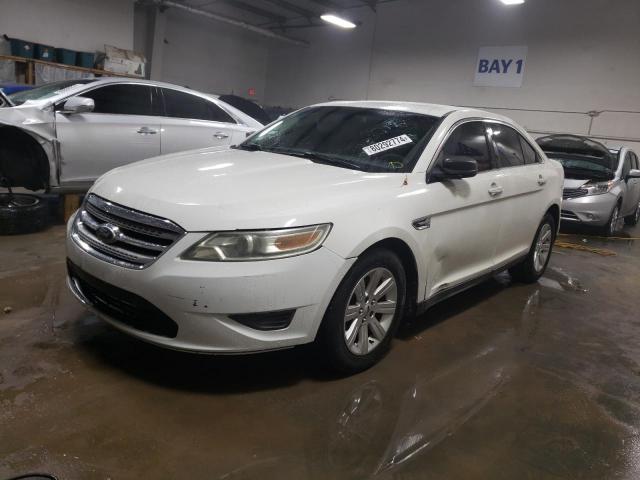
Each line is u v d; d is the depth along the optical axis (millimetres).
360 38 16531
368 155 3082
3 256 4102
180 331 2215
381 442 2168
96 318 3055
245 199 2326
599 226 7648
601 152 8203
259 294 2180
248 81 18734
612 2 11617
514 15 13148
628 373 3080
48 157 4879
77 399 2240
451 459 2107
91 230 2521
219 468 1909
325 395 2471
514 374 2918
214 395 2377
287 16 17797
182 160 2986
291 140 3443
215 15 15695
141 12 14906
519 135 4219
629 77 11547
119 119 5344
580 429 2424
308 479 1900
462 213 3188
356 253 2408
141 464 1886
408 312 3010
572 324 3818
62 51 11531
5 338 2717
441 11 14547
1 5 10953
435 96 14938
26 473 1779
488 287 4531
